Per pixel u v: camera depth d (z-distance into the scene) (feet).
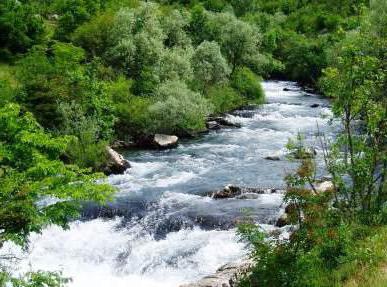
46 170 49.16
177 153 135.85
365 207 58.44
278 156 126.93
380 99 57.67
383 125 57.11
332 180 58.08
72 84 136.67
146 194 99.30
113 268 72.49
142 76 177.06
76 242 78.89
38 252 75.92
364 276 44.24
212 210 87.81
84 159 118.62
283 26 412.16
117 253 75.61
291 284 42.65
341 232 47.88
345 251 47.50
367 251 47.19
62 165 50.26
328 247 47.55
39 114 127.24
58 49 169.78
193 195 97.19
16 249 75.87
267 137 151.43
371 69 55.83
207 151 136.56
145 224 84.53
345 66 57.31
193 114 155.63
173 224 83.61
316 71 278.46
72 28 227.61
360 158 58.18
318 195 49.49
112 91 159.22
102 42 199.62
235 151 135.44
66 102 128.77
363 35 58.95
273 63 272.10
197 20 244.22
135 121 151.43
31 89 131.23
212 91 196.44
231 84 214.28
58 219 49.32
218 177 110.22
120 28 190.70
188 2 463.83
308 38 353.10
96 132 131.13
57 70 143.43
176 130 155.74
